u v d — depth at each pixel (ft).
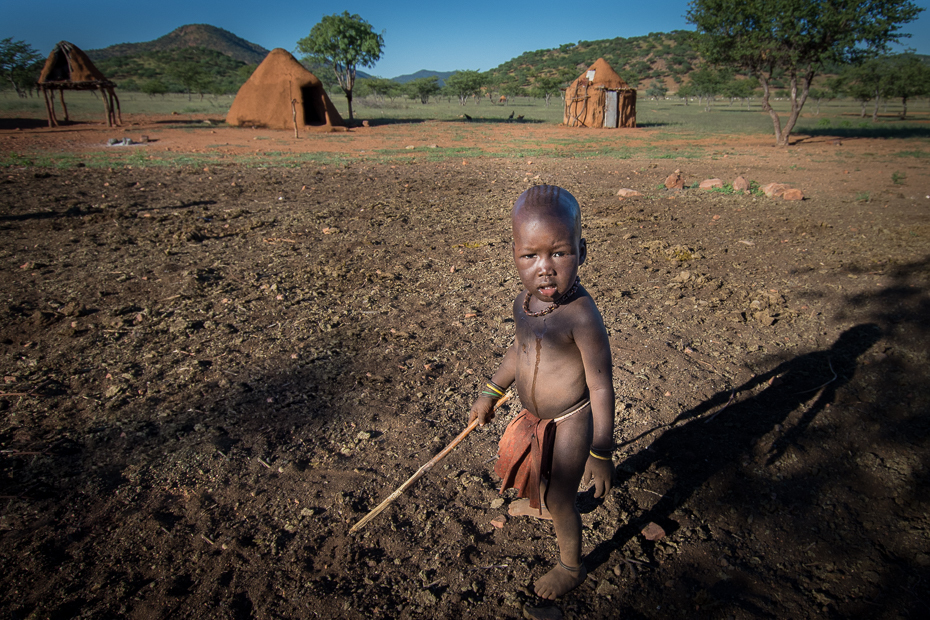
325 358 14.76
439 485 9.93
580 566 7.72
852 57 74.23
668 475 10.16
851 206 34.53
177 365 14.42
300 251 24.91
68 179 44.52
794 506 9.37
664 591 7.77
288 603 7.60
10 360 14.64
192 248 25.25
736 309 17.83
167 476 10.19
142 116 139.85
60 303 18.54
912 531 8.77
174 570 8.15
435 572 8.11
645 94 408.87
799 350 15.06
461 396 12.86
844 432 11.35
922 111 212.43
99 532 8.87
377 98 345.72
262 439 11.26
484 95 362.33
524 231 6.30
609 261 23.27
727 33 81.05
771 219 30.78
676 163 59.47
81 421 11.90
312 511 9.29
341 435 11.41
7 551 8.44
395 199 37.60
